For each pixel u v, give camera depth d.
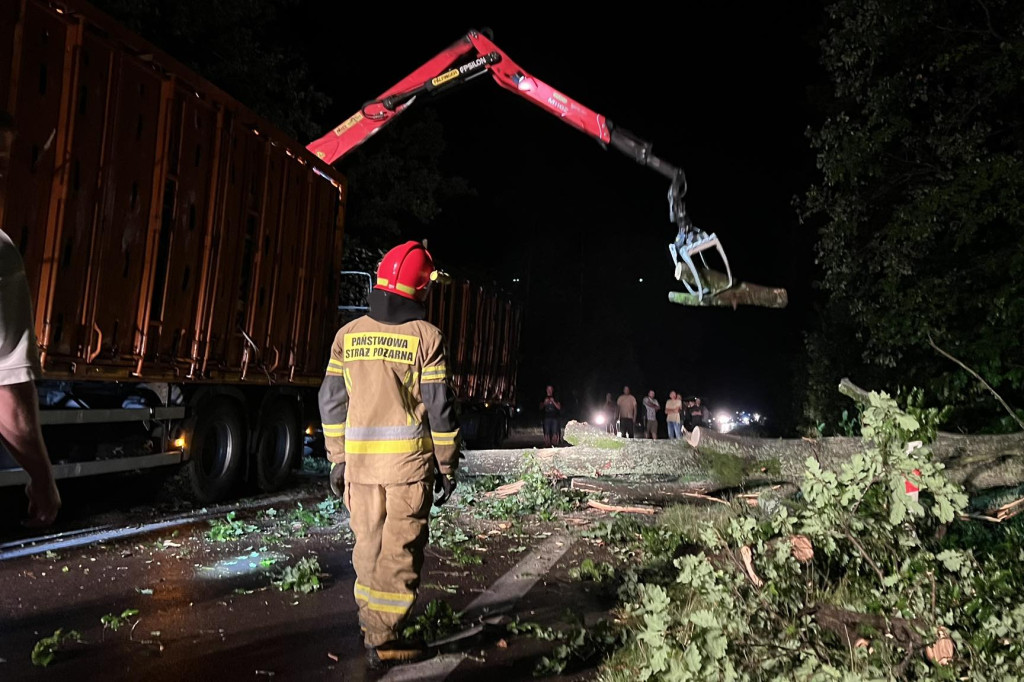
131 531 7.30
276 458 10.73
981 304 10.77
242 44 17.69
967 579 4.28
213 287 8.52
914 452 4.48
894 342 11.34
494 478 10.02
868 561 4.51
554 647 4.50
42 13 6.33
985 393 11.03
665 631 3.82
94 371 7.04
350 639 4.59
